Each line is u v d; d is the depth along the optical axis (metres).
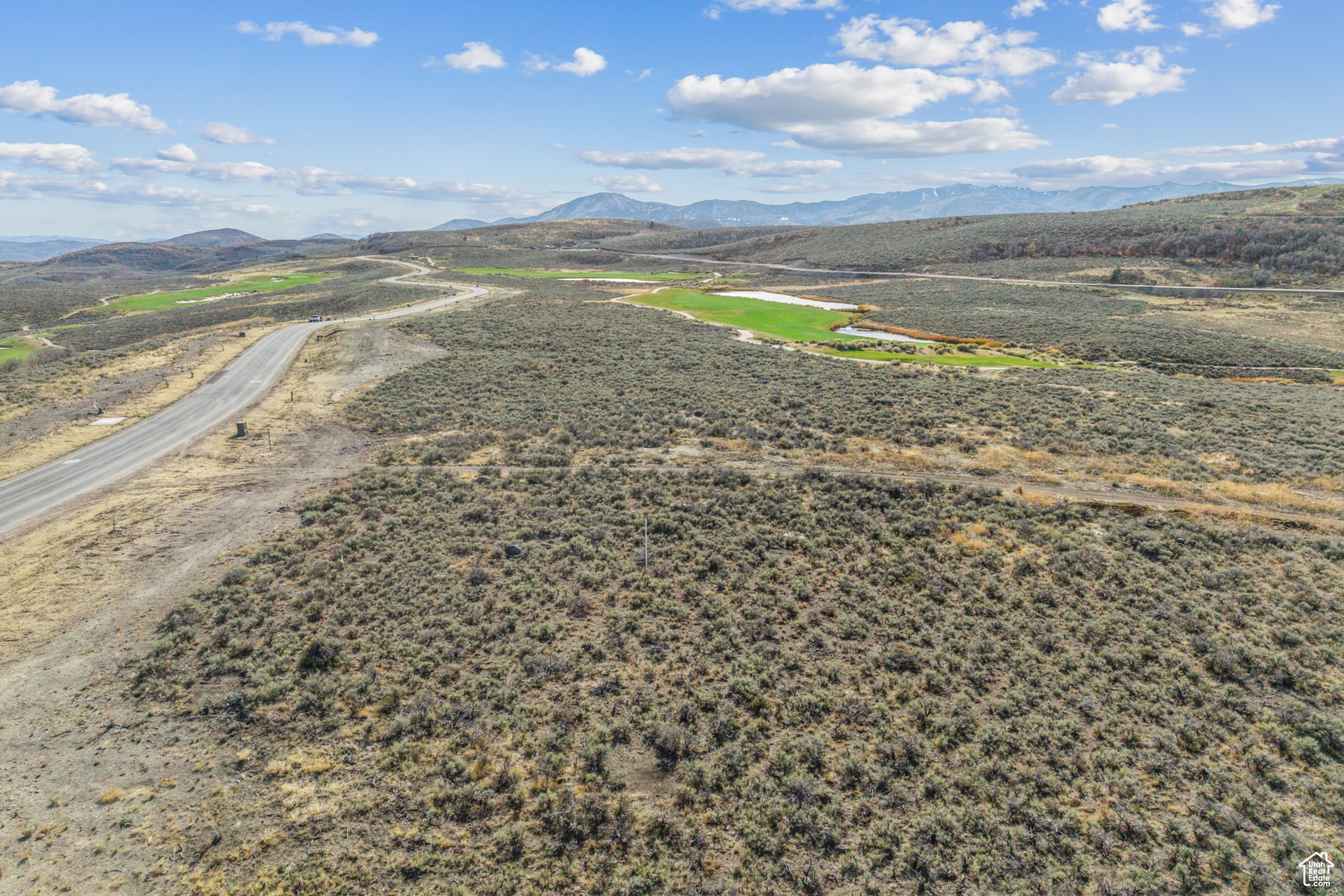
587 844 13.91
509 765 15.86
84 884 13.28
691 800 14.91
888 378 52.38
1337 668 18.77
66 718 17.61
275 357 60.59
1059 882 12.98
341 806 14.91
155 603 22.69
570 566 24.78
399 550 26.02
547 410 44.66
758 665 19.27
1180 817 14.40
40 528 28.38
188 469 35.34
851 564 24.81
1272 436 37.41
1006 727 16.92
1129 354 66.81
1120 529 26.67
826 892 12.91
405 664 19.44
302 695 18.14
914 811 14.62
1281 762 15.76
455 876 13.34
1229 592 22.39
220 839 14.20
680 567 24.59
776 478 32.97
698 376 53.53
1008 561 24.72
